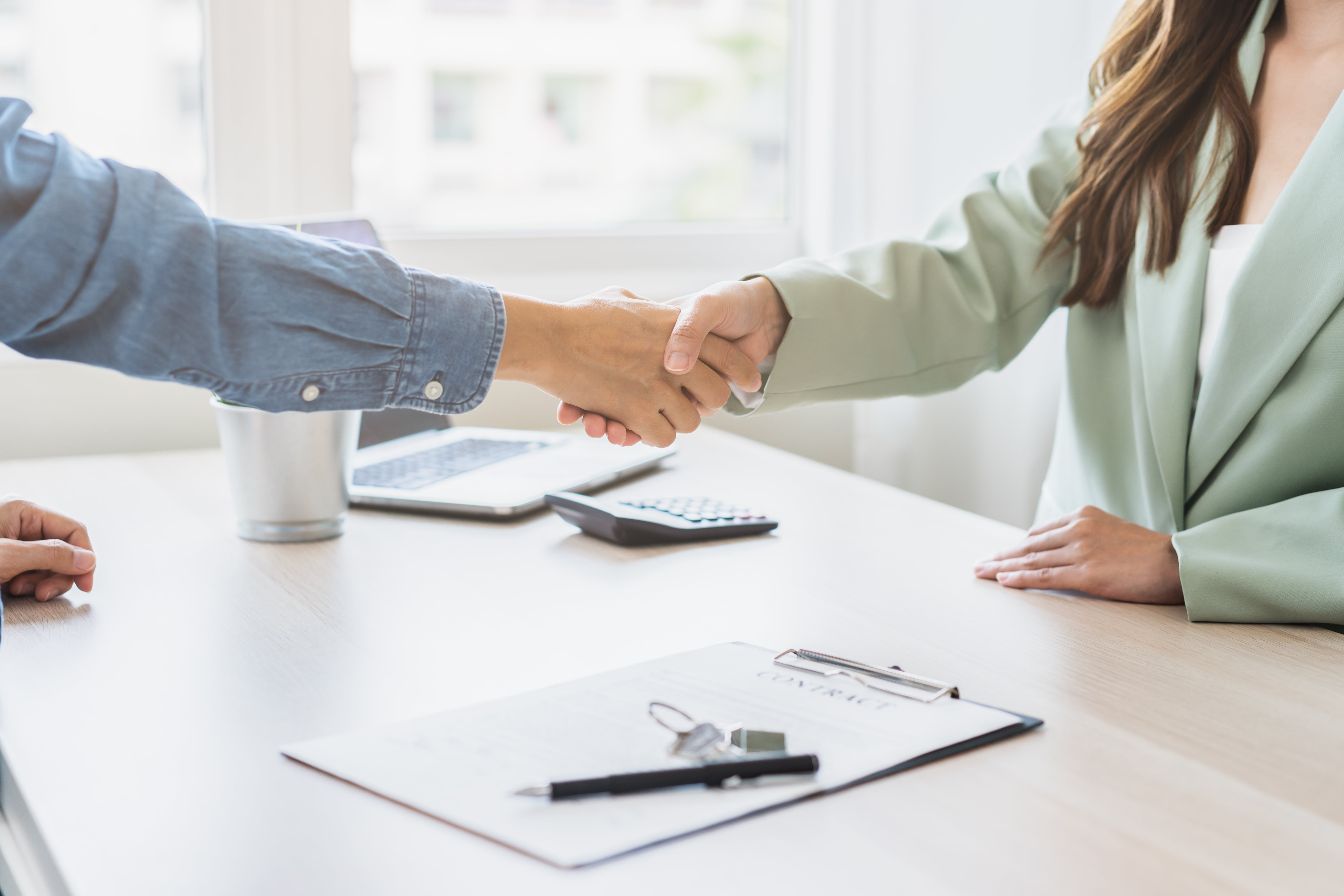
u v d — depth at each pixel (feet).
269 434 2.94
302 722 1.84
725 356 3.01
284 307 2.23
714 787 1.57
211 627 2.33
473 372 2.52
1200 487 2.97
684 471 3.93
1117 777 1.64
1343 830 1.49
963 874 1.36
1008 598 2.57
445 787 1.56
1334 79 2.97
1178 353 3.00
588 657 2.15
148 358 2.14
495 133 6.59
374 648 2.20
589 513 3.02
